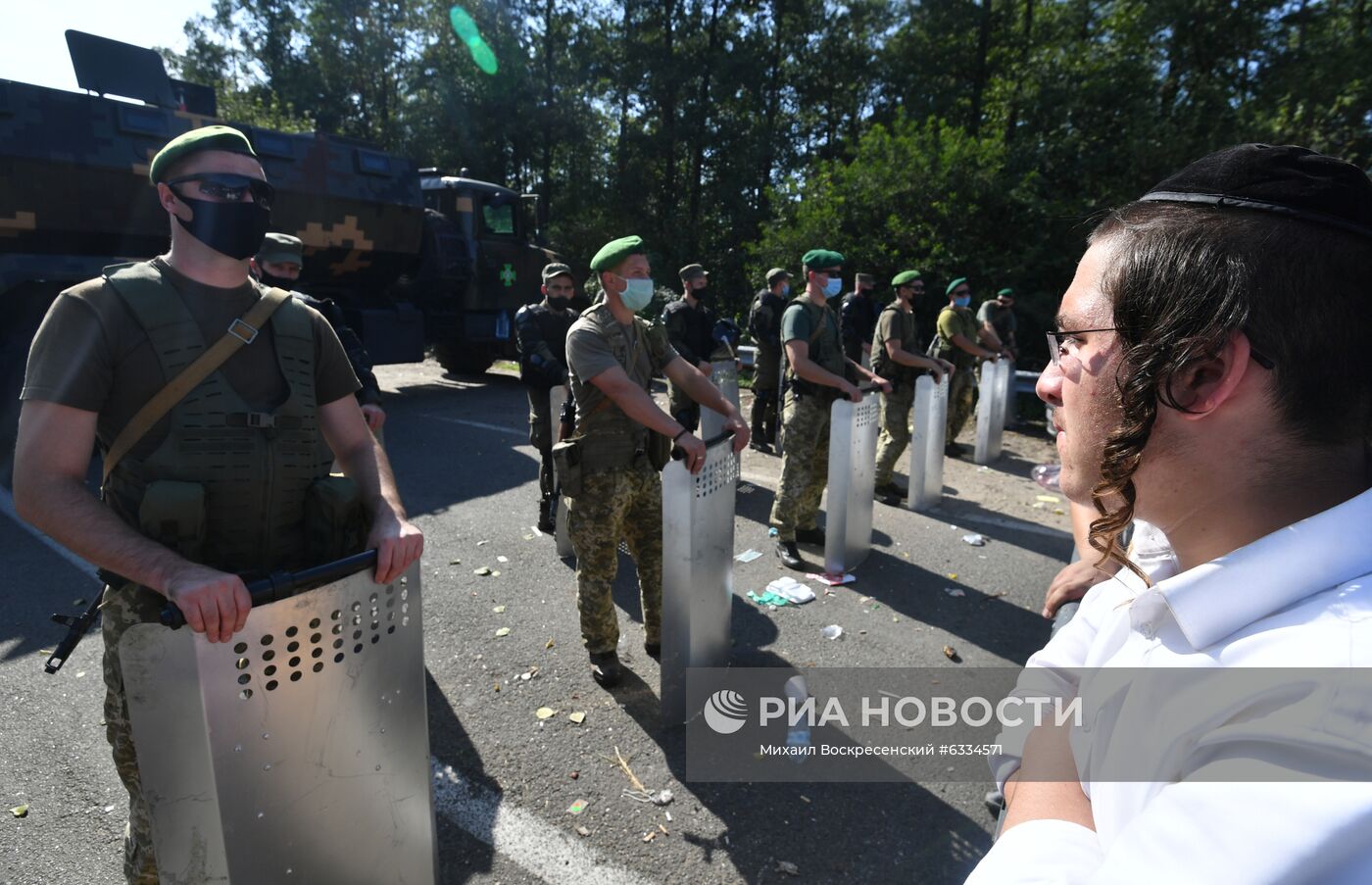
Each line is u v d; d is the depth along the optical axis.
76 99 6.38
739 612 3.79
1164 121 13.69
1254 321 0.45
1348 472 0.47
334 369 1.72
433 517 5.10
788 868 2.16
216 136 1.47
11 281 6.05
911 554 4.62
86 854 2.17
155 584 1.24
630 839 2.26
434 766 2.56
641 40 24.70
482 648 3.37
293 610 1.35
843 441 4.03
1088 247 0.56
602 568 2.99
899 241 13.56
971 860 2.21
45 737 2.67
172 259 1.52
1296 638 0.41
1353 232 0.45
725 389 6.53
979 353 6.84
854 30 26.00
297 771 1.40
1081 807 0.63
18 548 4.33
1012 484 6.30
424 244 9.56
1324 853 0.34
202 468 1.46
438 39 26.89
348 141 8.27
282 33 30.27
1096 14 16.98
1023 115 16.19
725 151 24.64
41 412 1.33
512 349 11.70
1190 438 0.49
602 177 26.27
